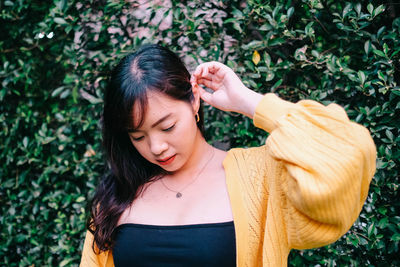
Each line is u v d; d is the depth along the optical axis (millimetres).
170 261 908
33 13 1769
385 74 1271
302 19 1385
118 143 1044
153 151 889
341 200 695
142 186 1040
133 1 1583
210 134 1543
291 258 1455
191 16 1477
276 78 1438
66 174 1783
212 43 1503
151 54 903
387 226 1284
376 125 1297
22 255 1890
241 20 1414
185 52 1502
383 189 1333
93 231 1077
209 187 966
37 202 1811
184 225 914
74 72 1671
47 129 1830
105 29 1633
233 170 949
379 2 1322
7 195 1879
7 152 1822
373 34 1312
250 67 1379
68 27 1613
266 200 909
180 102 885
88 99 1603
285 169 781
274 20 1324
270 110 820
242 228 884
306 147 711
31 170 1840
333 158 691
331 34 1389
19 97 1836
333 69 1294
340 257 1384
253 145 1456
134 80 858
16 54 1816
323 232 744
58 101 1818
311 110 762
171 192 993
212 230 895
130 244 956
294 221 765
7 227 1857
